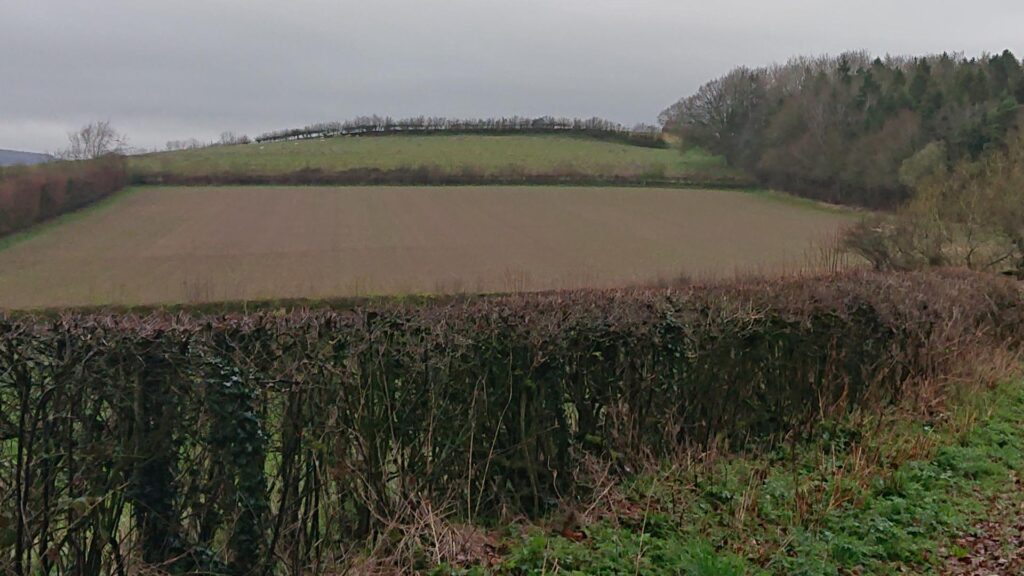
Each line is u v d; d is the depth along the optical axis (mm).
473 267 40406
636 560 5391
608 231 52281
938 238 27734
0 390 4266
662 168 74812
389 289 33750
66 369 4289
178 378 4621
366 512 5516
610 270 39281
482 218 56156
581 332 6590
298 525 5129
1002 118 52656
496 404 6098
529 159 77875
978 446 8562
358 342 5430
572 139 95438
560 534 5957
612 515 6156
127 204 56688
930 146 53594
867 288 11039
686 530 5996
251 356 4961
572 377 6578
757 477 7113
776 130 72375
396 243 47281
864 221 30328
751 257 42688
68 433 4395
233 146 87375
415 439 5750
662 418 7297
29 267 38562
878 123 65688
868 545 5887
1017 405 10609
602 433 6793
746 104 79750
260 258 42031
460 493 5961
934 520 6457
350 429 5363
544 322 6359
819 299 9398
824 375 9062
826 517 6301
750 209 61156
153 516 4660
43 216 49844
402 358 5656
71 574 4461
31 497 4293
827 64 88688
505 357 6129
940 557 5891
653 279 35250
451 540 5492
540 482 6316
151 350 4531
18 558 4195
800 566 5473
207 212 55125
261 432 4875
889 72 78375
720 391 7816
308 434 5098
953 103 61219
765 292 9508
